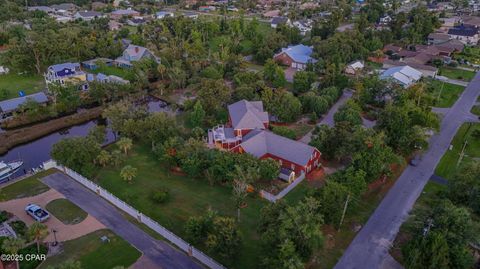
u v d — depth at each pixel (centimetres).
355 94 9806
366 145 6378
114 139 8106
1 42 14750
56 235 5069
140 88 10625
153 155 7188
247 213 5575
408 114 7469
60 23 17562
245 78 10250
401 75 10712
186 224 4888
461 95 10394
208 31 16562
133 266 4588
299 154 6556
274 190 6138
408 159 7094
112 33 15825
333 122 8638
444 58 13162
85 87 10538
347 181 5469
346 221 5419
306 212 4284
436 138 7944
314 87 10156
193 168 6184
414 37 15288
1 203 5712
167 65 11581
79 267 3919
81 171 6369
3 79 11519
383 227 5312
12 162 7112
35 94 9531
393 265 4653
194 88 10469
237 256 4716
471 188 5259
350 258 4756
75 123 9006
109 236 5081
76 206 5691
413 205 5766
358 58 13175
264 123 7975
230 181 6047
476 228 4334
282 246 3981
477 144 7694
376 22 19262
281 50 14288
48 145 8081
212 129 7919
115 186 6228
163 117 7538
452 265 4134
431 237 4156
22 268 4447
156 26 16900
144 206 5738
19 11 19600
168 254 4797
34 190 6069
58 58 12038
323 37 16100
